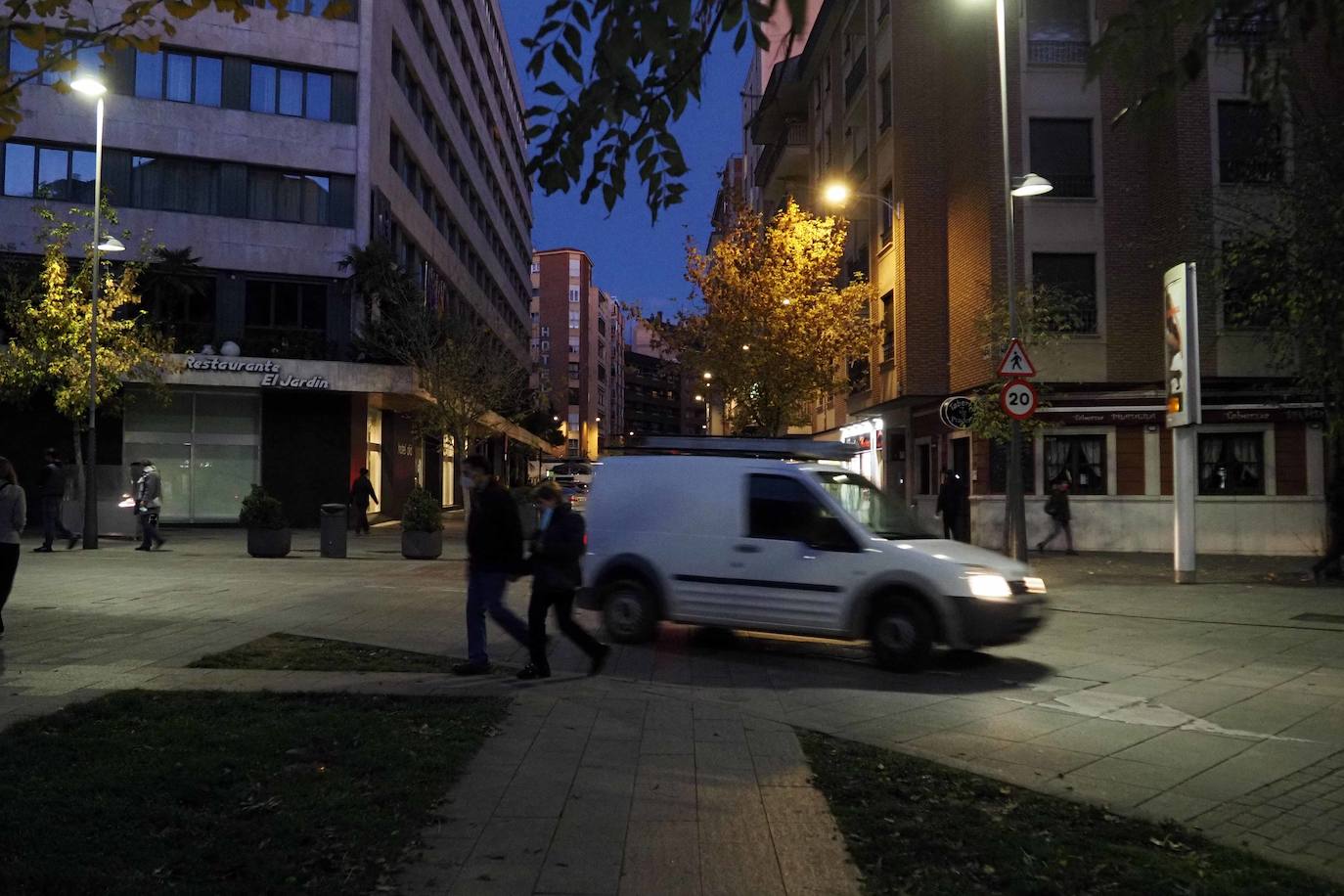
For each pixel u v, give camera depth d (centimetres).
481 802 473
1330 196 1463
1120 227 2258
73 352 2384
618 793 490
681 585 964
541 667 782
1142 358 2241
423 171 3903
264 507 1997
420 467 4219
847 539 898
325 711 645
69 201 2856
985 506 2228
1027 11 2284
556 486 795
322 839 421
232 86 3014
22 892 363
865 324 2803
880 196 2931
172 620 1071
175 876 382
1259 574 1664
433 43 4116
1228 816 495
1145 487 2188
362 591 1395
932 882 390
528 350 8081
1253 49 343
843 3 3388
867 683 823
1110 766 581
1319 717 709
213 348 2931
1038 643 1029
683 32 301
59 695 680
